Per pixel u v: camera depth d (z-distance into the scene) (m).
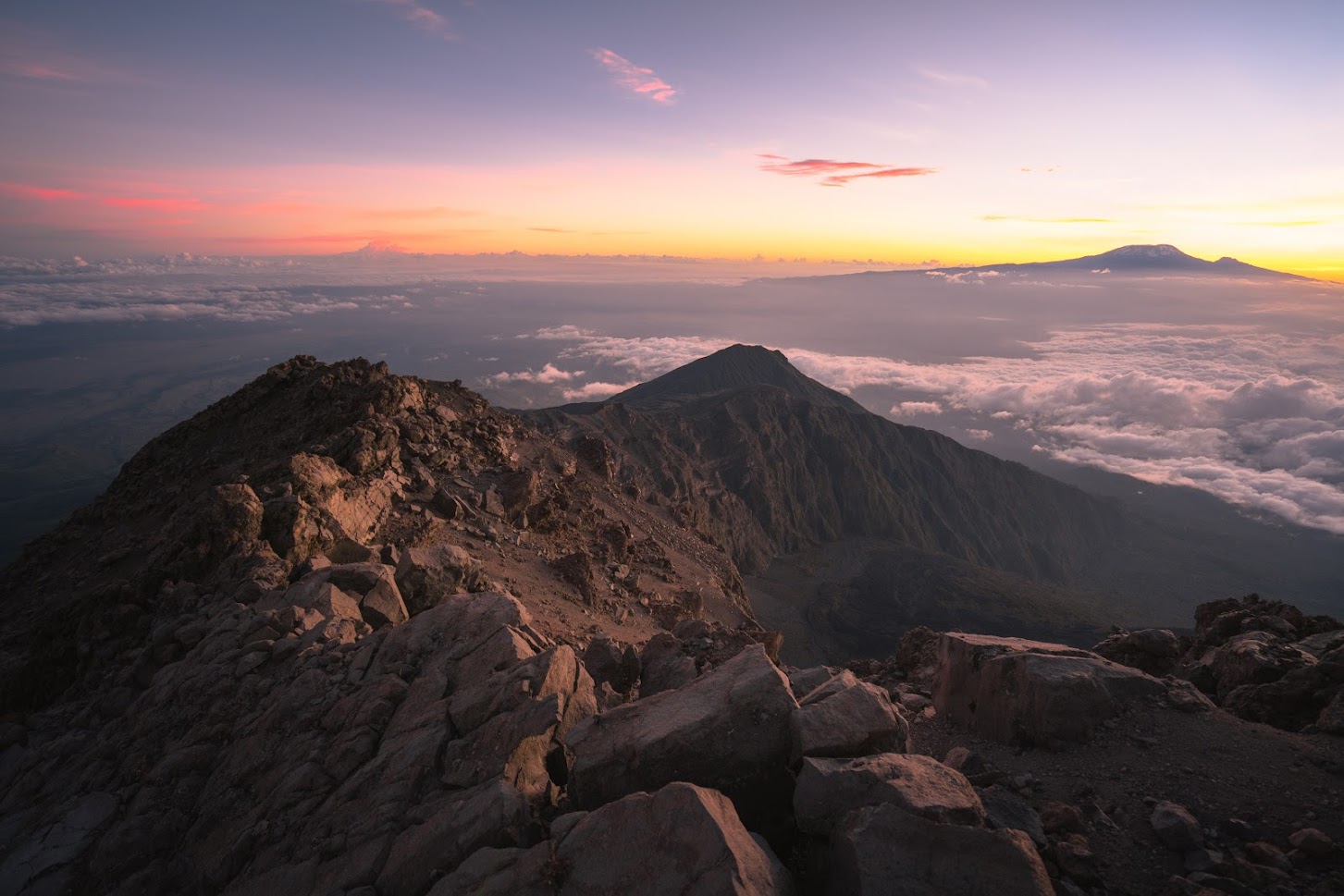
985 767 12.73
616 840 8.34
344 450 33.88
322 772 11.78
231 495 21.94
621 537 47.34
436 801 10.22
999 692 14.66
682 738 9.97
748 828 9.78
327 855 10.09
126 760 13.71
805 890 8.82
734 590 61.81
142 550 27.69
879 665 24.53
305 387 43.75
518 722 11.02
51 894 11.37
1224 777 11.34
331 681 13.85
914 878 7.73
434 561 20.47
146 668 16.89
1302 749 11.90
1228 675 16.31
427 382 52.94
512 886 8.28
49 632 20.61
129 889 11.01
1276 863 9.12
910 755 9.63
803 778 9.12
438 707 12.07
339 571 18.42
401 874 9.31
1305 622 18.64
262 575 19.00
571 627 28.89
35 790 14.02
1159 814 10.23
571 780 10.27
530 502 40.84
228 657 15.32
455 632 14.50
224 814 11.88
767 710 10.27
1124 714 13.40
